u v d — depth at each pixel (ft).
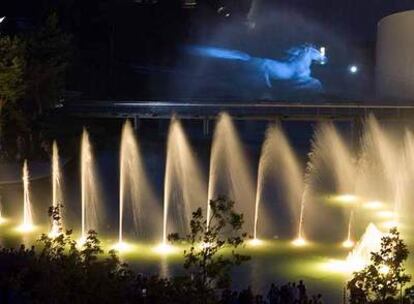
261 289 92.63
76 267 61.11
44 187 175.01
